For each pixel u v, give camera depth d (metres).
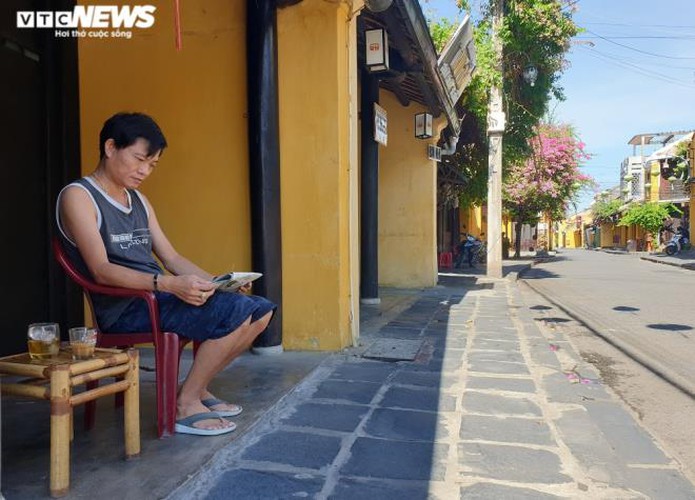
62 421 2.06
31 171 4.09
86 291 2.62
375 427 3.04
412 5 5.98
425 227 10.70
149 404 3.25
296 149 4.60
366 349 4.86
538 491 2.35
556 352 5.20
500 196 13.31
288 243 4.64
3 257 3.82
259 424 2.98
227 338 2.65
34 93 4.14
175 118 4.78
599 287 12.80
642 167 44.38
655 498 2.30
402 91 9.98
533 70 13.32
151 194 4.83
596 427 3.12
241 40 4.66
